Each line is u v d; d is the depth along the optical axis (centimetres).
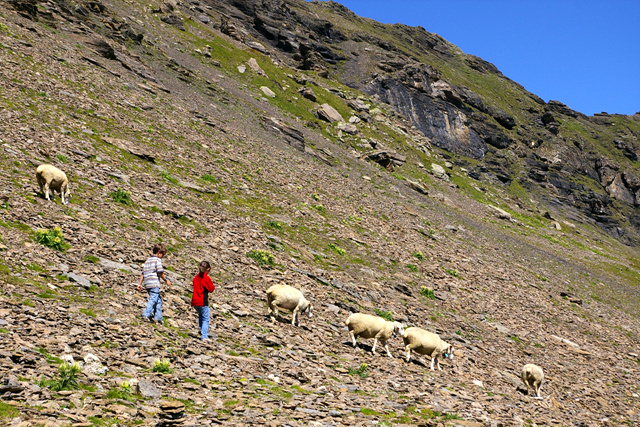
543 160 17038
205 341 1162
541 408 1495
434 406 1114
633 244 16325
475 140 14812
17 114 2459
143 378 841
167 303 1347
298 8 19575
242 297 1645
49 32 4462
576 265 6719
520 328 2778
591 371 2380
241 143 4591
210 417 745
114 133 3011
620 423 1612
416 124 13738
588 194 16888
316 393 1015
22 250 1279
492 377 1762
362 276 2602
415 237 4012
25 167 1934
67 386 719
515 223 8775
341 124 8950
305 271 2222
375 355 1530
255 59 9831
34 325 898
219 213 2569
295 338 1430
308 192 3972
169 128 3766
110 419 661
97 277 1302
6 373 686
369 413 938
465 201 8662
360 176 6394
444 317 2444
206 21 11219
